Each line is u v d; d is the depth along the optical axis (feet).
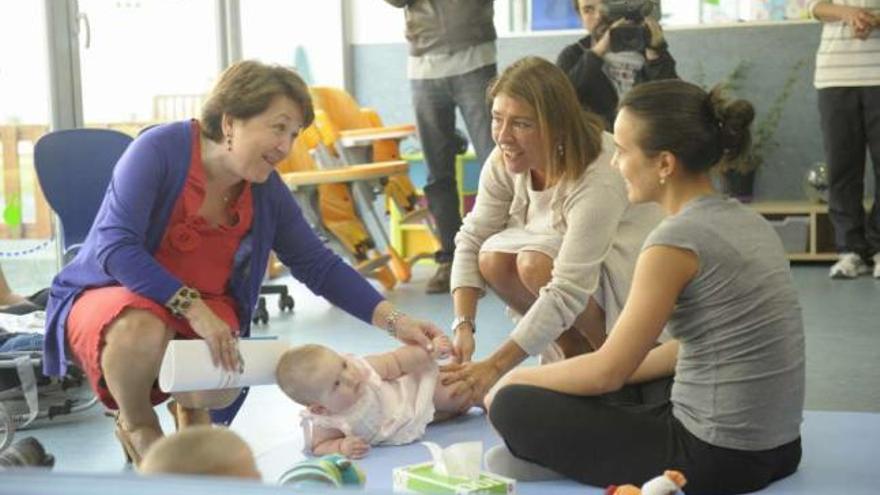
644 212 9.67
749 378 7.18
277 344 8.52
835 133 19.35
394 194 20.63
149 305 8.00
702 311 7.25
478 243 10.49
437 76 19.01
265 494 2.76
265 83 8.09
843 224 19.57
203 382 7.91
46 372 8.63
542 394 7.56
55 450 10.37
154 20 18.93
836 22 19.12
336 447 8.73
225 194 8.52
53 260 16.79
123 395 8.07
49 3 16.05
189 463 4.16
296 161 19.36
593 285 9.29
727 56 22.80
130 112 18.20
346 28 24.61
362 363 8.90
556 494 7.39
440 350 9.20
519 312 10.48
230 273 8.71
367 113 21.03
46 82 16.17
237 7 21.52
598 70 17.44
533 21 23.45
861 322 15.47
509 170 9.60
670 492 6.51
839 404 11.11
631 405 7.75
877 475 7.71
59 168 13.67
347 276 9.17
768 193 22.80
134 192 8.14
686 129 7.23
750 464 7.27
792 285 7.43
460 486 7.19
